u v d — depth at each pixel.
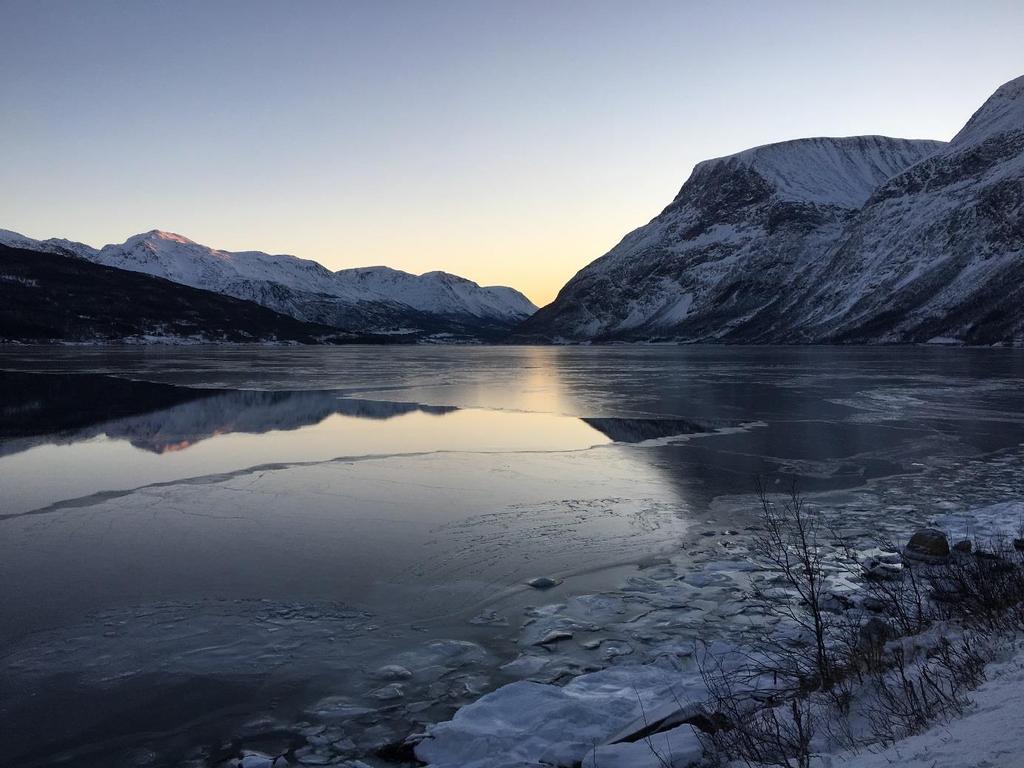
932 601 7.35
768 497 13.64
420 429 23.64
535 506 13.06
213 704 6.18
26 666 6.92
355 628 7.77
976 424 23.61
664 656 6.68
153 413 28.16
